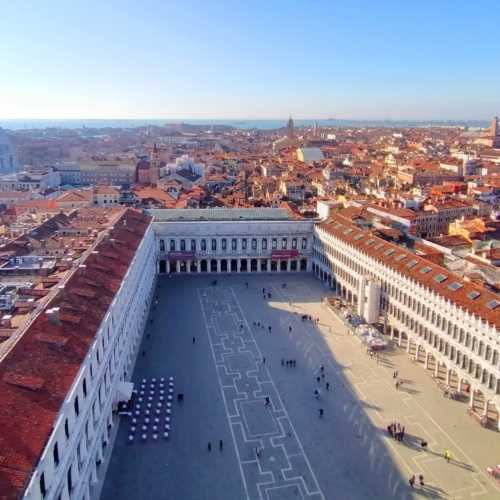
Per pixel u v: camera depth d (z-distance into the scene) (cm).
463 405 9638
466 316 9394
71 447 6022
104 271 9938
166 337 12431
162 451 8200
